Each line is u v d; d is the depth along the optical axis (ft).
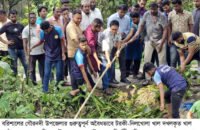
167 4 21.27
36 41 20.39
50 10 27.76
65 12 20.16
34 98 16.80
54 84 19.24
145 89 17.97
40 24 19.03
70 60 18.51
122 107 16.83
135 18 20.79
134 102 17.39
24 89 17.04
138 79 21.35
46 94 16.88
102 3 28.53
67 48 18.60
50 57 18.89
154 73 15.05
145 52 20.61
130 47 21.35
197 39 17.20
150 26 20.21
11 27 20.83
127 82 20.51
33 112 15.57
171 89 14.94
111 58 19.58
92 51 18.16
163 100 14.96
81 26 20.15
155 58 21.35
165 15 20.88
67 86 19.86
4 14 21.47
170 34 20.25
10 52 20.88
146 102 17.22
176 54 19.69
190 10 27.94
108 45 18.60
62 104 16.63
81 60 16.99
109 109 16.14
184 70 18.25
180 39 17.52
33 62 20.52
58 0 27.45
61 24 20.25
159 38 20.25
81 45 16.96
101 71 18.90
